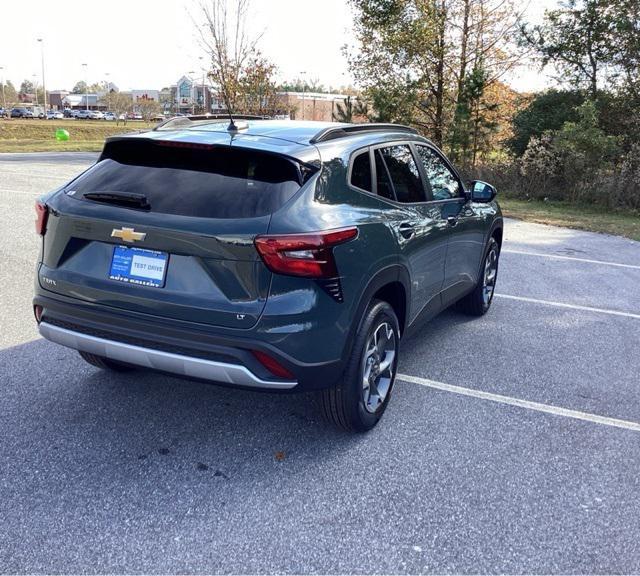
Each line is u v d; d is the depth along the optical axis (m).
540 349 5.35
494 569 2.65
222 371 3.05
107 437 3.60
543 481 3.32
